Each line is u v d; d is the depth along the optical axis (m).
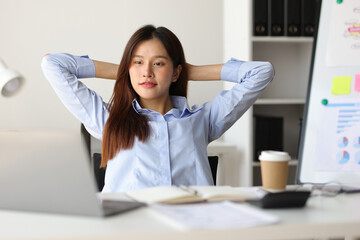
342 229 0.90
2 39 2.81
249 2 2.73
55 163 0.95
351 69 1.39
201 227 0.83
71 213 0.94
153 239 0.82
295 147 3.29
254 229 0.85
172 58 1.83
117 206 1.01
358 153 1.38
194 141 1.79
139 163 1.69
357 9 1.41
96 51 2.94
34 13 2.84
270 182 1.23
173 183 1.70
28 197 0.96
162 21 3.02
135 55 1.78
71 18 2.89
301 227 0.88
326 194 1.20
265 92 3.22
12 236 0.80
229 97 1.93
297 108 3.29
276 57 3.24
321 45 1.40
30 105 2.86
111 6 2.94
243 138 2.85
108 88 2.95
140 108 1.78
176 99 1.97
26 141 0.97
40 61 2.86
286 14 2.87
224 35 3.11
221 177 2.81
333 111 1.38
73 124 2.91
